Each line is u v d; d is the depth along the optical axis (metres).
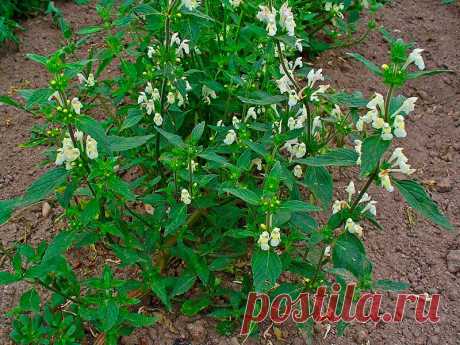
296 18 0.82
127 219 0.65
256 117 0.64
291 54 0.69
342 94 0.50
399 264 0.66
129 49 0.69
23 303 0.50
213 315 0.55
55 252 0.47
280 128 0.56
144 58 0.67
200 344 0.56
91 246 0.64
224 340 0.57
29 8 1.04
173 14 0.55
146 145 0.65
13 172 0.75
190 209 0.63
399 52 0.41
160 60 0.58
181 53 0.62
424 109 0.88
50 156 0.65
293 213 0.50
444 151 0.80
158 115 0.58
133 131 0.65
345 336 0.58
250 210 0.52
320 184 0.51
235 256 0.57
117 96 0.67
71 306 0.55
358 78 0.92
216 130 0.60
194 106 0.68
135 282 0.54
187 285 0.54
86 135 0.47
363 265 0.48
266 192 0.44
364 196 0.50
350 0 0.87
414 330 0.59
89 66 0.65
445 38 1.02
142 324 0.50
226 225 0.57
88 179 0.46
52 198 0.70
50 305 0.56
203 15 0.54
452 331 0.59
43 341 0.51
